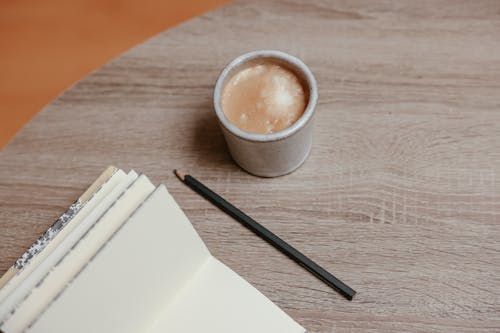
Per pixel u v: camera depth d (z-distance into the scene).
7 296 0.59
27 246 0.78
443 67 0.84
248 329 0.69
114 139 0.84
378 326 0.71
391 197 0.78
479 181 0.78
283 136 0.69
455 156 0.79
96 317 0.63
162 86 0.86
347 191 0.79
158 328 0.70
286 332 0.69
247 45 0.88
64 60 1.49
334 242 0.76
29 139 0.84
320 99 0.84
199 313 0.70
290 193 0.79
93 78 0.87
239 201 0.79
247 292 0.71
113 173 0.68
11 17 1.53
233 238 0.77
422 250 0.75
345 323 0.72
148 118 0.84
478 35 0.85
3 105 1.45
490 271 0.73
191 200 0.80
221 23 0.89
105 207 0.62
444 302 0.72
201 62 0.87
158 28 1.50
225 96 0.74
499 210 0.76
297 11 0.89
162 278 0.68
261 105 0.73
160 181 0.81
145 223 0.62
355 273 0.74
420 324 0.71
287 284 0.74
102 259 0.59
